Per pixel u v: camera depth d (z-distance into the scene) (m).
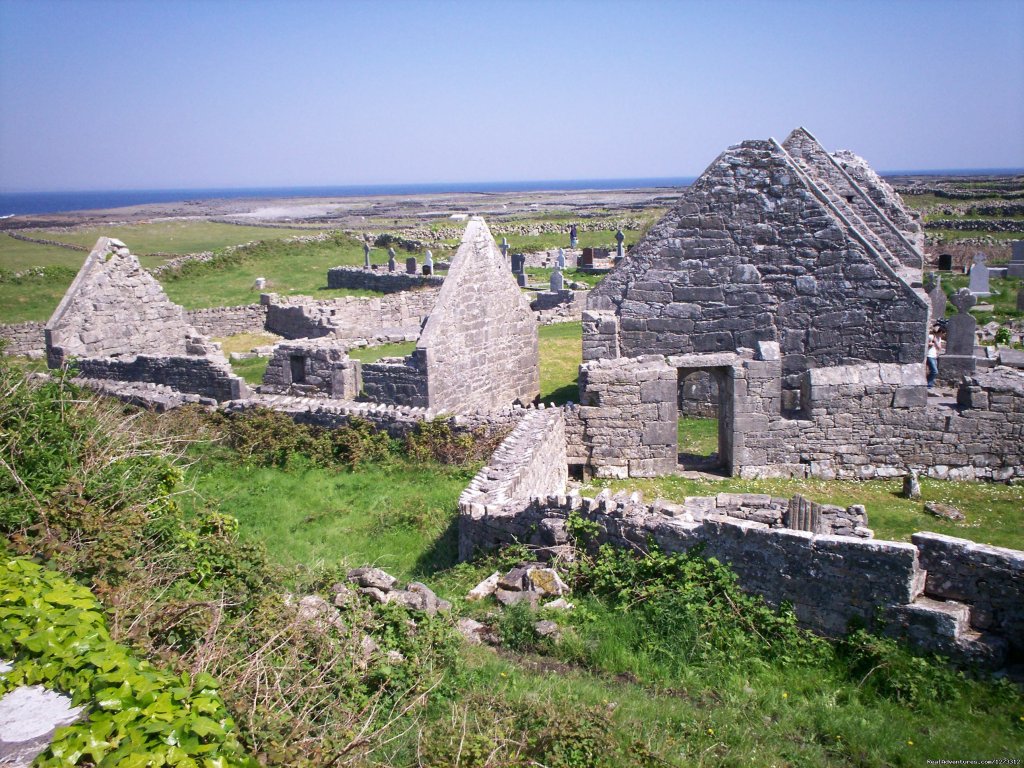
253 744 5.59
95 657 5.23
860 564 8.09
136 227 98.44
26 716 4.80
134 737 4.55
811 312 16.83
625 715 7.00
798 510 10.59
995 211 77.38
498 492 11.28
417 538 12.49
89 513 8.50
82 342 23.27
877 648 7.80
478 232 19.38
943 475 15.34
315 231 91.75
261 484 15.38
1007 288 35.66
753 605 8.62
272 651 7.08
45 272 46.28
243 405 17.77
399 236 69.12
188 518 11.56
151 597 7.50
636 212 108.38
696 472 16.05
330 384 20.48
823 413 15.48
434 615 8.59
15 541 7.75
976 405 15.05
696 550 9.06
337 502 14.32
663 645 8.30
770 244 16.88
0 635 5.48
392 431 16.47
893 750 6.64
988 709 7.18
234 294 44.25
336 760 5.81
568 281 41.81
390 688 7.36
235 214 164.00
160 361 21.27
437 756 6.17
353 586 9.25
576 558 9.88
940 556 8.02
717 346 17.42
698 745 6.65
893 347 16.42
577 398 21.44
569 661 8.16
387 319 35.28
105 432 10.56
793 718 7.17
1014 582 7.66
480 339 19.08
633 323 17.72
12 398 9.91
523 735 6.55
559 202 185.12
